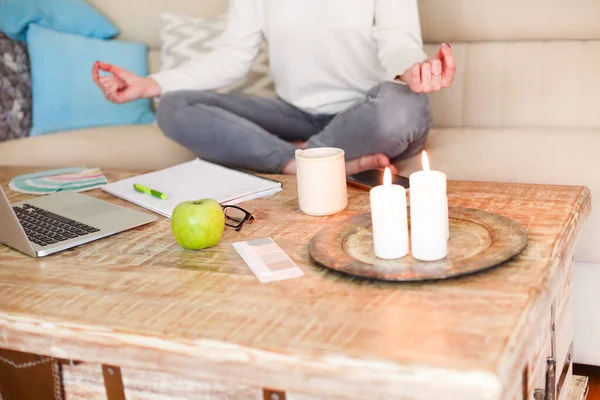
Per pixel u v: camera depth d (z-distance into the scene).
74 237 1.28
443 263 1.01
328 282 1.00
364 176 1.52
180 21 2.61
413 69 1.59
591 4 2.07
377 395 0.80
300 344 0.84
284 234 1.23
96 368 1.07
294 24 2.02
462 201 1.32
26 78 2.62
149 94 2.02
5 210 1.22
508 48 2.20
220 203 1.41
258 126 1.96
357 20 1.96
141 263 1.15
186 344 0.89
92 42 2.67
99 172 1.78
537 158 1.81
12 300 1.05
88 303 1.01
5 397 1.19
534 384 1.06
